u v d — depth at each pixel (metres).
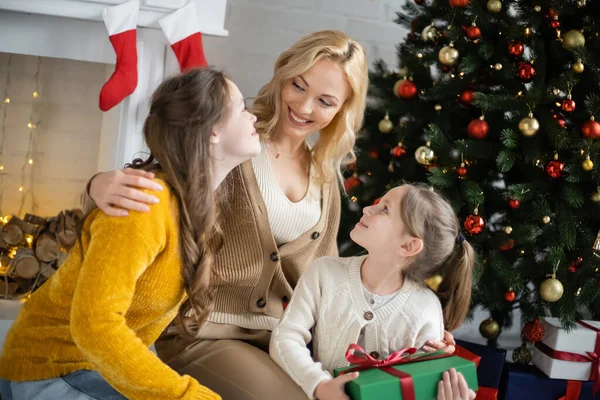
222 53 2.71
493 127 2.09
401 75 2.26
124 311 1.13
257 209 1.61
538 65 2.04
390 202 1.49
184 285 1.26
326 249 1.80
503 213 2.16
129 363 1.10
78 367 1.24
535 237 2.00
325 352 1.49
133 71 1.93
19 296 2.19
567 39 1.97
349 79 1.67
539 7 2.04
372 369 1.35
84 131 2.41
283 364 1.42
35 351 1.22
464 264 1.55
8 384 1.26
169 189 1.20
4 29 1.93
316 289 1.52
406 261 1.50
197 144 1.21
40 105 2.37
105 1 1.91
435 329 1.50
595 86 2.06
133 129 2.03
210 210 1.23
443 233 1.48
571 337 1.98
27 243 2.24
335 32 1.69
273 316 1.68
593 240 1.99
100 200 1.15
